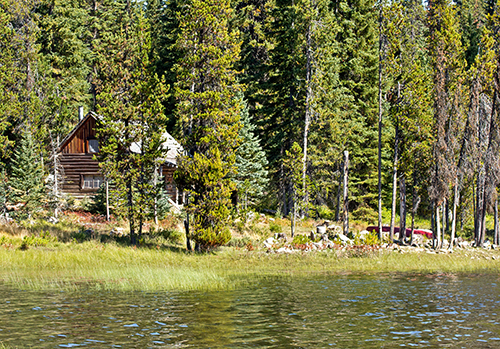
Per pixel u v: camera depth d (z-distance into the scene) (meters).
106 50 33.00
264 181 45.25
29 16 50.16
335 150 45.56
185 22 30.08
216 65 29.12
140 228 29.47
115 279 18.05
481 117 36.75
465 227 46.22
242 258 25.95
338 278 19.78
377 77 48.28
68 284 16.78
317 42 43.91
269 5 62.16
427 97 33.88
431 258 28.23
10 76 44.97
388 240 34.34
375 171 48.91
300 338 10.19
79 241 27.72
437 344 9.91
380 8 34.53
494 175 35.47
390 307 13.58
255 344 9.70
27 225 31.53
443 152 33.47
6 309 12.47
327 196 50.94
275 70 50.22
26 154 36.88
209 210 27.09
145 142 29.94
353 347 9.60
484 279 20.05
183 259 24.59
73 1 62.84
